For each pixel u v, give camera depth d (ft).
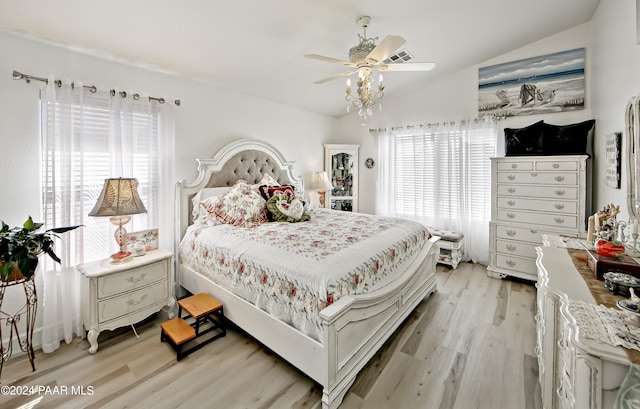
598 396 3.09
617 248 5.01
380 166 16.08
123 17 6.79
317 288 5.57
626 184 7.02
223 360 6.77
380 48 6.79
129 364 6.61
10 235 5.75
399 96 15.46
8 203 6.83
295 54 9.66
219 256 7.98
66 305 7.41
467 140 13.35
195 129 10.62
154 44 7.98
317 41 9.08
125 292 7.49
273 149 13.05
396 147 15.56
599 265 4.76
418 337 7.65
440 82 14.07
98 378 6.16
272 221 10.00
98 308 7.03
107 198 7.30
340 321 5.46
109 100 8.27
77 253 7.63
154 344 7.39
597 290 4.35
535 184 10.60
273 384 6.00
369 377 6.21
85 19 6.65
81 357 6.86
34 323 7.14
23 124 6.96
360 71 7.99
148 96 9.12
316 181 15.66
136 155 8.92
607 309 3.75
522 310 9.02
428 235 10.14
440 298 9.93
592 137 10.14
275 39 8.67
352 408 5.40
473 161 13.35
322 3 7.43
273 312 6.40
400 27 9.15
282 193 10.64
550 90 11.41
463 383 6.01
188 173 10.46
